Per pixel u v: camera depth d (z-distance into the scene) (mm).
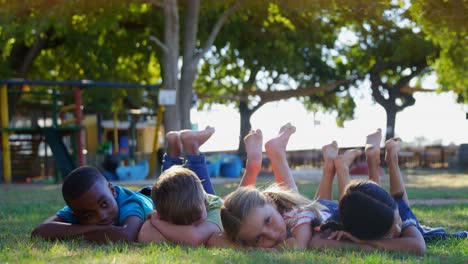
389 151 4461
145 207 4203
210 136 4613
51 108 24094
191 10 17688
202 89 26625
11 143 22359
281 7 18469
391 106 25562
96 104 24062
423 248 3471
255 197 3449
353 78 26375
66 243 3822
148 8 20453
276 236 3482
